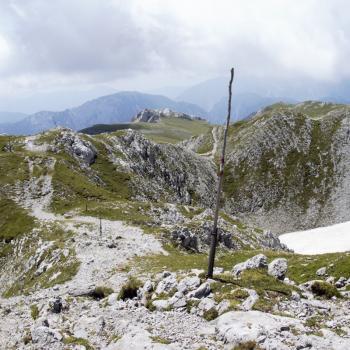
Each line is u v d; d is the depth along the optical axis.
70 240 70.00
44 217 98.88
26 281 62.41
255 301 20.55
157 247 65.50
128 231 78.75
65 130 177.12
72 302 30.52
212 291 22.97
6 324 28.20
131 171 180.62
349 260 41.06
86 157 167.62
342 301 23.31
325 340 16.66
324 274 41.12
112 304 27.22
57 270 54.12
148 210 109.00
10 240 90.19
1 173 125.38
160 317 21.39
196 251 73.56
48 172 127.62
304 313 19.88
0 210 104.62
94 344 19.36
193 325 19.58
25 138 167.62
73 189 120.31
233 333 17.23
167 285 25.45
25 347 20.45
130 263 49.00
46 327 21.38
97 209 103.44
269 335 16.77
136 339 17.91
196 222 92.00
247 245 94.56
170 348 16.56
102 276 45.00
